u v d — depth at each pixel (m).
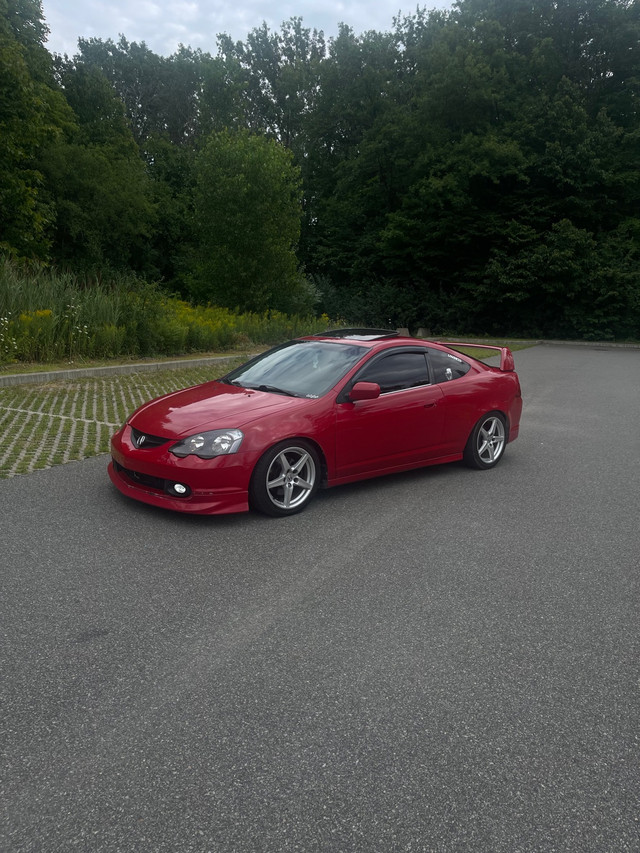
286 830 2.25
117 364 14.06
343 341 6.72
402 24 50.44
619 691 3.14
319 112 49.97
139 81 71.12
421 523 5.44
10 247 27.56
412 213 41.72
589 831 2.29
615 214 39.81
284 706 2.93
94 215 38.84
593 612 3.95
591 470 7.38
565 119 38.22
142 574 4.24
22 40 33.91
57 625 3.55
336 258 45.88
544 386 15.17
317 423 5.64
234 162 29.28
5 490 5.73
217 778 2.48
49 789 2.39
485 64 39.69
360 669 3.25
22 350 13.24
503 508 5.91
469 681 3.18
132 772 2.49
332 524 5.35
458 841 2.23
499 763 2.62
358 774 2.53
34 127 27.56
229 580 4.21
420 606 3.95
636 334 38.53
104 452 7.09
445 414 6.74
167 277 46.78
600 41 40.41
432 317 42.09
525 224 39.56
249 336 21.27
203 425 5.31
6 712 2.81
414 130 42.62
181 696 2.97
